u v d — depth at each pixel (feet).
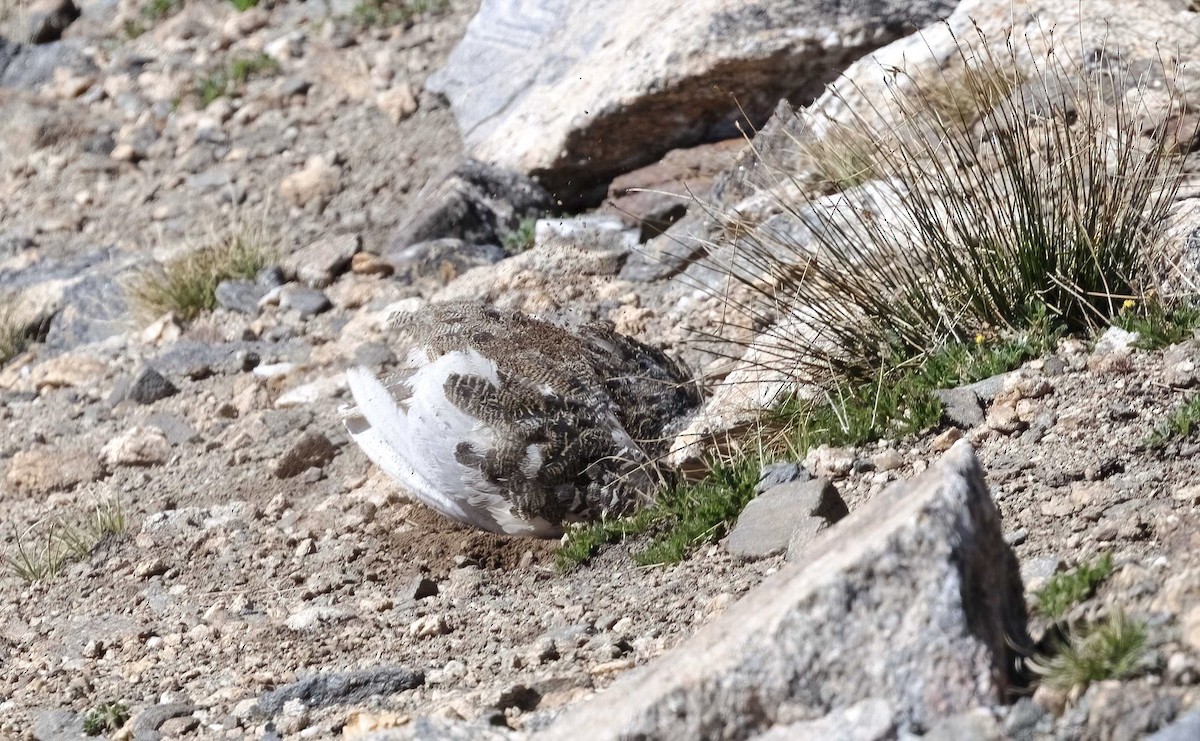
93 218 63.05
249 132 65.98
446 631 29.60
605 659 26.11
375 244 55.31
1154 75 39.45
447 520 35.14
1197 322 30.48
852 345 33.40
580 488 31.19
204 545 37.19
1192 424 27.22
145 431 43.75
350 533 36.09
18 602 35.99
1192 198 34.40
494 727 23.15
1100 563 22.68
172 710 28.02
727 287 40.19
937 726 18.44
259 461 41.63
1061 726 18.72
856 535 20.83
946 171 37.68
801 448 31.50
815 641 19.24
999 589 20.29
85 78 73.36
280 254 55.31
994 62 37.99
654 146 52.49
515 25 60.80
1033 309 32.48
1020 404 29.91
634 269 46.93
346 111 65.21
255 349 49.08
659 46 51.11
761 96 50.37
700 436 32.42
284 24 72.84
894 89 43.37
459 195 53.06
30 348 54.70
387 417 31.86
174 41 74.49
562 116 53.21
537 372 31.73
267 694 27.53
